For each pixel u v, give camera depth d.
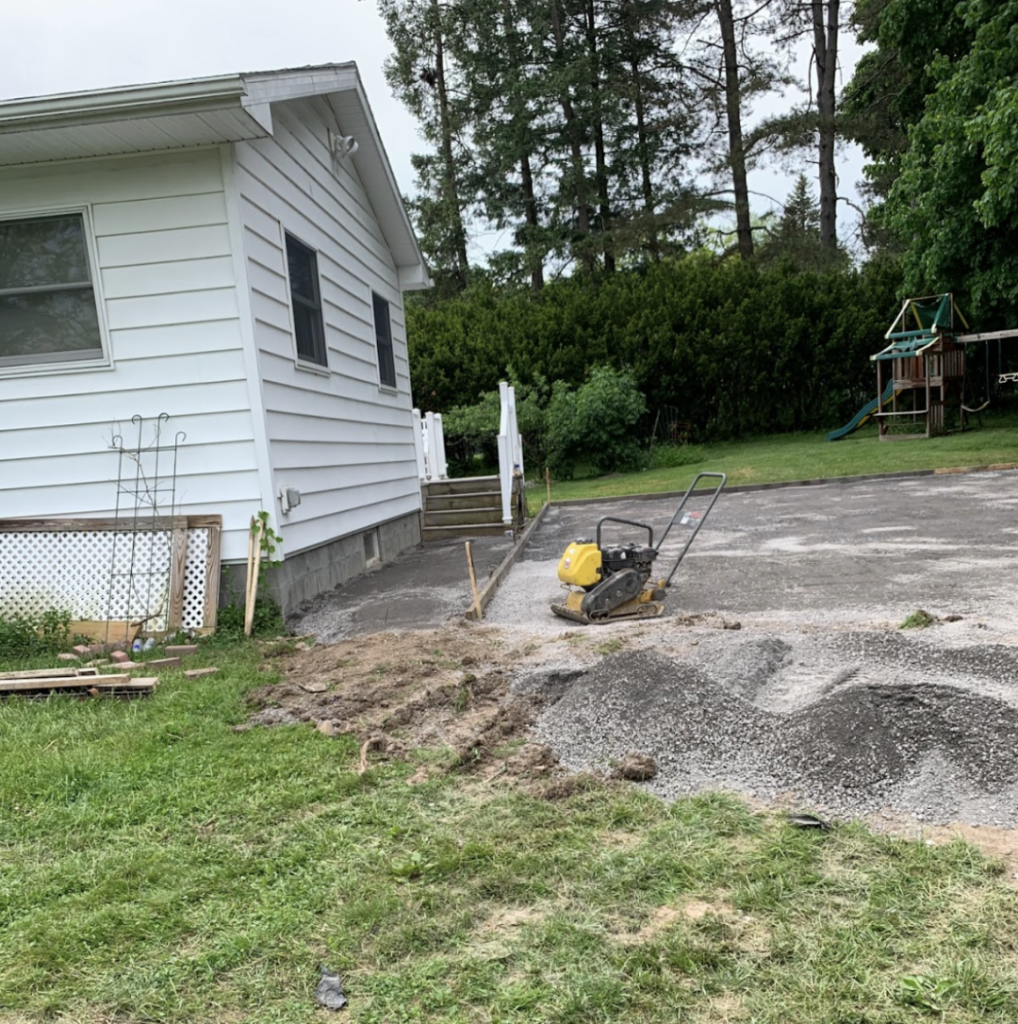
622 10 29.14
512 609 6.41
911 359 18.55
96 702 4.58
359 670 4.86
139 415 6.36
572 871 2.57
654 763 3.28
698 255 31.08
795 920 2.24
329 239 8.44
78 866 2.76
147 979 2.17
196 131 5.89
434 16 29.70
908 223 17.97
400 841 2.84
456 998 2.04
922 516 9.20
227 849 2.84
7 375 6.34
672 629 5.02
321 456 7.71
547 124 30.22
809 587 6.28
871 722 3.18
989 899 2.26
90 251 6.25
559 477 19.08
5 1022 2.04
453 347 21.86
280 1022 2.00
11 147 5.90
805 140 25.73
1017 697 3.27
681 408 22.16
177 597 6.13
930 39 18.53
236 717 4.21
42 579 6.27
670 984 2.02
